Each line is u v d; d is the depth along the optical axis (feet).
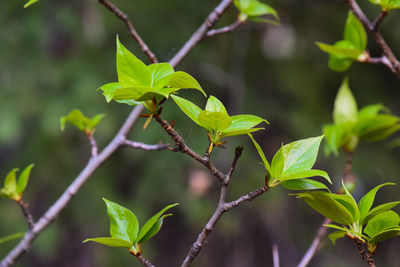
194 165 7.77
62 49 8.16
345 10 8.48
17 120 7.47
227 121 2.45
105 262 8.11
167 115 7.30
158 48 7.68
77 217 7.98
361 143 8.44
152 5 7.72
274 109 8.36
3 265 3.03
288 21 8.53
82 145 8.02
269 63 8.46
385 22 7.68
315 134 7.97
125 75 2.42
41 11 8.14
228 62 8.21
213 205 8.02
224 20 7.81
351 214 2.50
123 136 3.15
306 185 2.49
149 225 2.53
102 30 8.26
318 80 8.49
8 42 8.10
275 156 2.46
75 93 7.62
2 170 8.41
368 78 8.52
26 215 3.04
